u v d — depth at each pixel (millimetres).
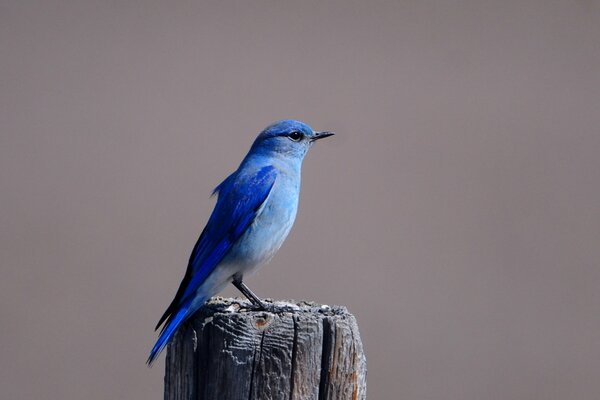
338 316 10312
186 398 10297
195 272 12461
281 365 10062
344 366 10109
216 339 10219
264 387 10055
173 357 10500
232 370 10102
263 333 10125
